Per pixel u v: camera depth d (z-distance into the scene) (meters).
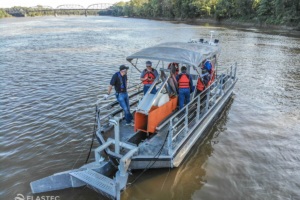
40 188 4.94
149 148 5.45
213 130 7.74
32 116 8.67
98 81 13.15
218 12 67.12
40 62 18.19
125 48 25.14
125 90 6.04
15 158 6.20
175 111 6.81
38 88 11.91
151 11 110.69
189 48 6.80
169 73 6.09
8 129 7.70
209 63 7.36
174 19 94.06
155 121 5.71
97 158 5.08
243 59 19.28
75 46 26.81
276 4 49.09
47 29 54.91
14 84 12.61
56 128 7.78
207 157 6.33
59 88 11.91
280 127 7.95
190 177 5.52
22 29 55.25
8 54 21.78
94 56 20.64
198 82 7.68
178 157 5.59
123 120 6.80
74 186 5.09
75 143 6.91
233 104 9.89
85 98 10.54
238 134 7.51
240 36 35.97
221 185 5.28
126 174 4.94
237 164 6.04
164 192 5.00
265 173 5.70
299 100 10.34
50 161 6.09
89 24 76.81
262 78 13.83
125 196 4.86
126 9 157.00
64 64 17.44
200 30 46.38
